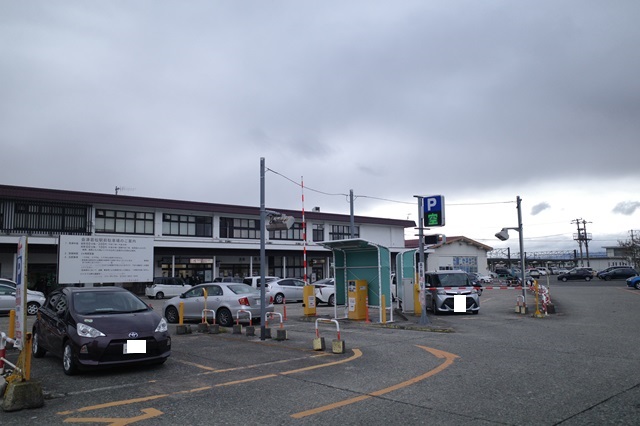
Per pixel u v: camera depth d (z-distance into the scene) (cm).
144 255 2027
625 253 7669
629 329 1376
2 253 3058
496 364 885
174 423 568
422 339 1242
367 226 5081
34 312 2133
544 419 561
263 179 1327
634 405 610
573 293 3275
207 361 959
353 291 1745
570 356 957
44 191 3112
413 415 584
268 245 4128
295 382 765
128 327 862
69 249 1866
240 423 565
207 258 4022
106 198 3388
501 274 6838
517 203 2084
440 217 1545
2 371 743
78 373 855
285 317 1902
